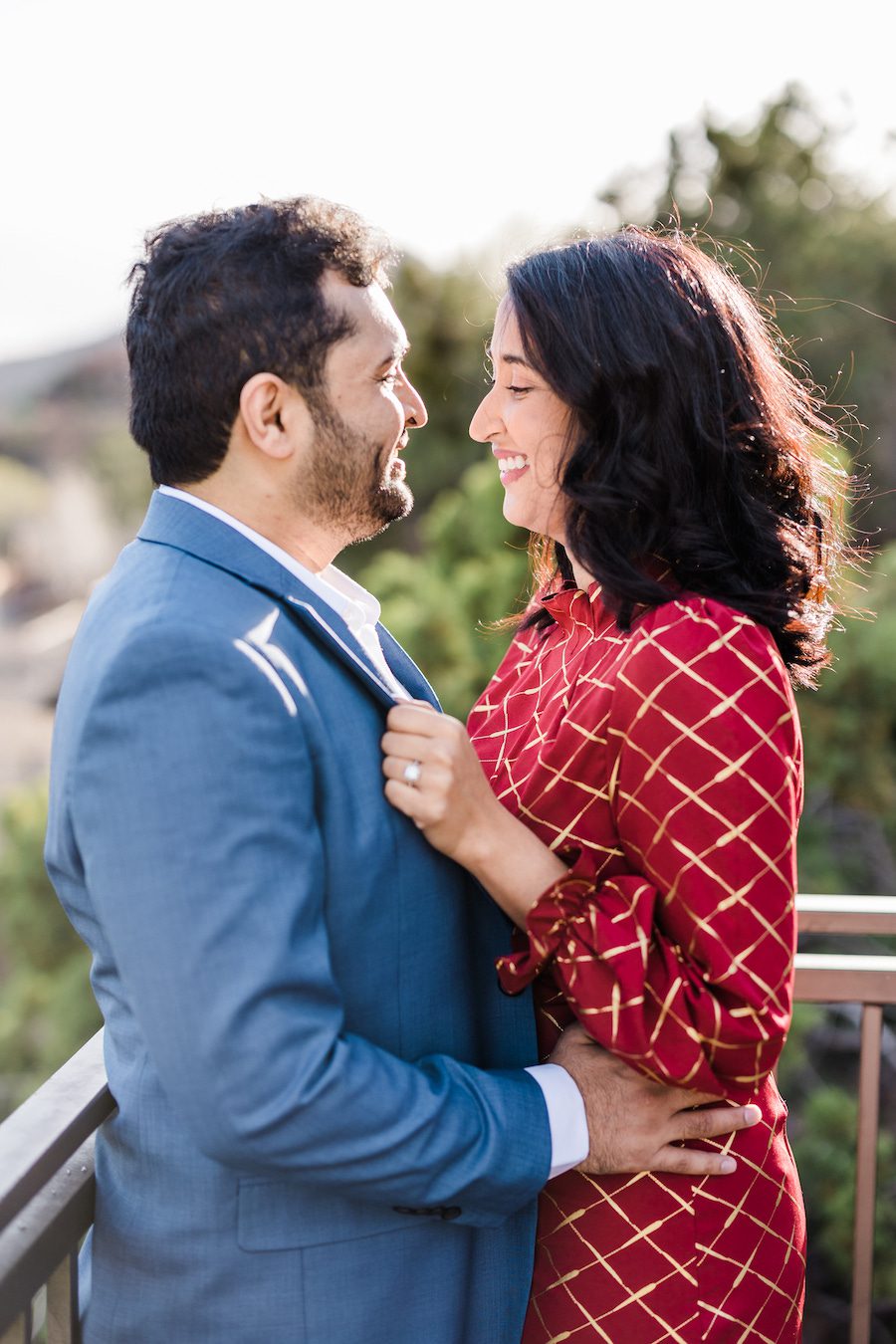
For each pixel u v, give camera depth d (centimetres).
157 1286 106
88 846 94
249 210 111
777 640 126
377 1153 97
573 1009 113
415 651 454
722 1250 119
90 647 103
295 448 110
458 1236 113
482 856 111
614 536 120
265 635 103
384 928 108
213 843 91
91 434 2033
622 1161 114
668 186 865
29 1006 578
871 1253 166
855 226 835
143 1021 92
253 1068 90
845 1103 407
